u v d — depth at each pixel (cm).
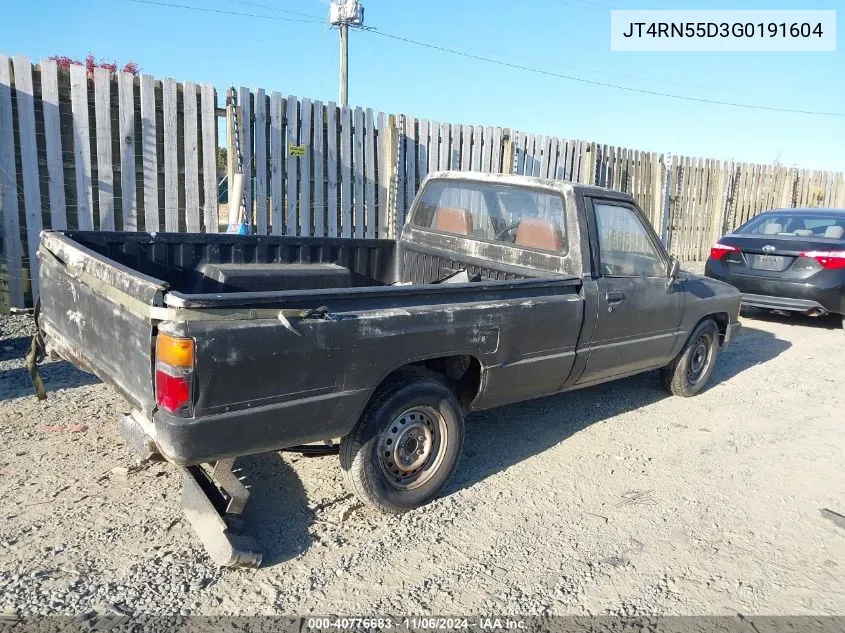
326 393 315
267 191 809
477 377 396
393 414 350
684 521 383
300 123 827
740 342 841
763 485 435
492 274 497
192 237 468
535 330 407
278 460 421
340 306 318
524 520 373
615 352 479
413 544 342
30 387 507
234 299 279
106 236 428
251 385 288
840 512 405
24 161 664
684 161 1446
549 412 548
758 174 1641
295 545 333
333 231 880
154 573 301
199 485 325
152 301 274
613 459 462
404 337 339
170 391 271
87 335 346
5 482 368
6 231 667
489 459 451
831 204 1914
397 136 918
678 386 592
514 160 1092
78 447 415
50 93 666
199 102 751
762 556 352
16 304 685
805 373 708
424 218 561
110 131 705
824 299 855
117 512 348
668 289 513
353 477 348
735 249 922
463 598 301
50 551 310
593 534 363
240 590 295
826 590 325
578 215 444
